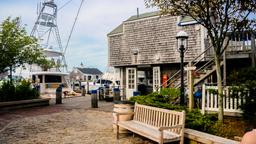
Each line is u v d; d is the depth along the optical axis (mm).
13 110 15586
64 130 9359
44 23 37312
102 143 7453
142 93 21656
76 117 12508
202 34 17828
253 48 13984
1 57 16359
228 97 9484
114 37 23656
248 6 7910
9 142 7727
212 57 16734
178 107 8070
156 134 6461
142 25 21562
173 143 6582
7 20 17188
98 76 65500
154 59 20562
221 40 8352
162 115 7117
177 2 8305
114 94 20344
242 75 9023
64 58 36031
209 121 7562
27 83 18922
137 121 8133
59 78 33844
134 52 21828
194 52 18234
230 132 7191
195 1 7965
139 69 22922
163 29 20188
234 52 15102
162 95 10258
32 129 9625
